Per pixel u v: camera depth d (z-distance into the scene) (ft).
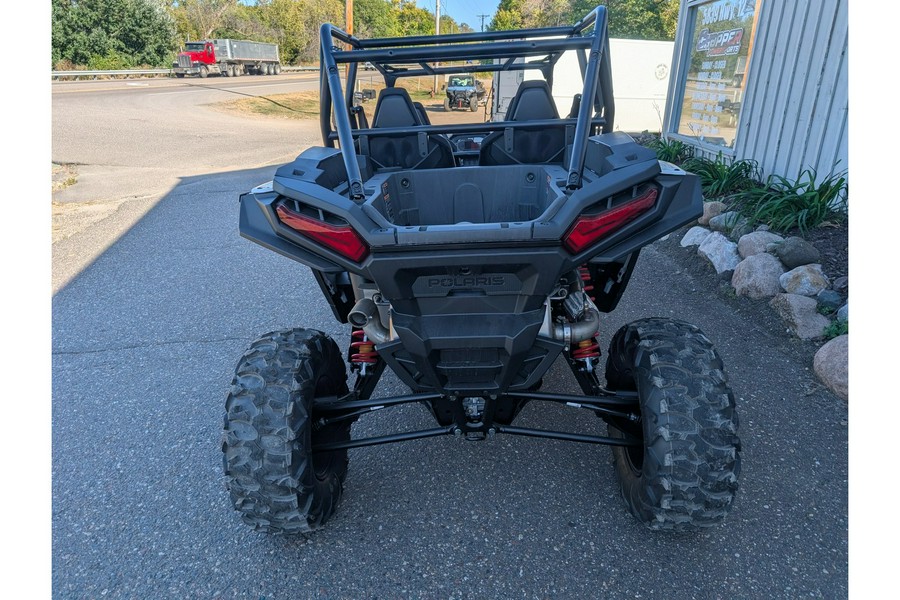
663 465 7.10
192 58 138.10
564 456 10.23
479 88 94.43
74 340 15.53
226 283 19.15
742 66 23.91
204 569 8.32
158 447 11.11
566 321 8.40
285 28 217.56
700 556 8.09
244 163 41.50
